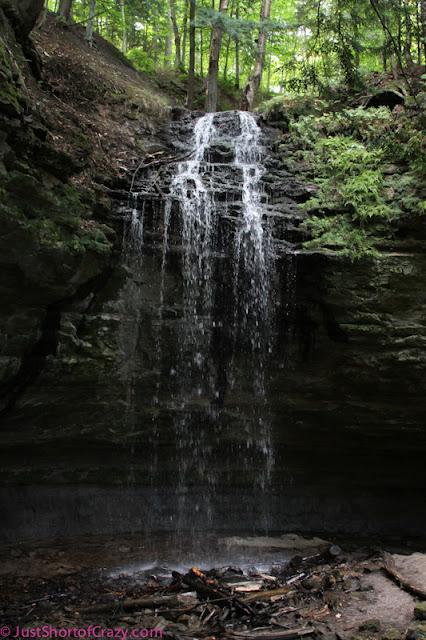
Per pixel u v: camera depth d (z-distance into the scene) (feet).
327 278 22.33
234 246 23.36
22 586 17.20
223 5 47.73
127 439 23.25
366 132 28.04
